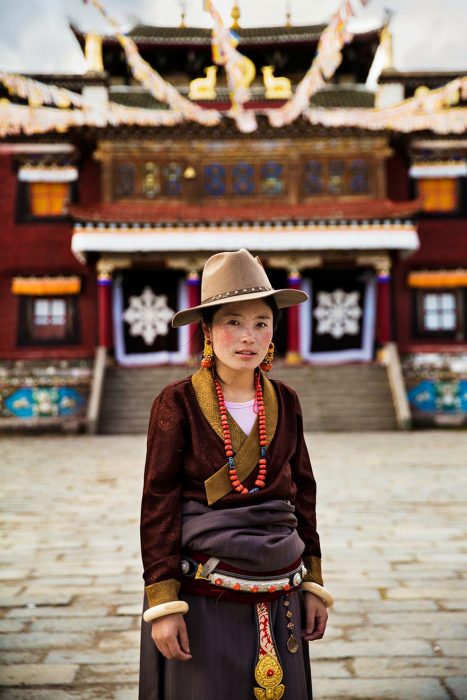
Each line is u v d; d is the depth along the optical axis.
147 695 2.20
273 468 2.23
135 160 24.25
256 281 2.26
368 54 28.11
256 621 2.10
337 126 23.92
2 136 24.94
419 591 5.04
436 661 3.76
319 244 23.06
